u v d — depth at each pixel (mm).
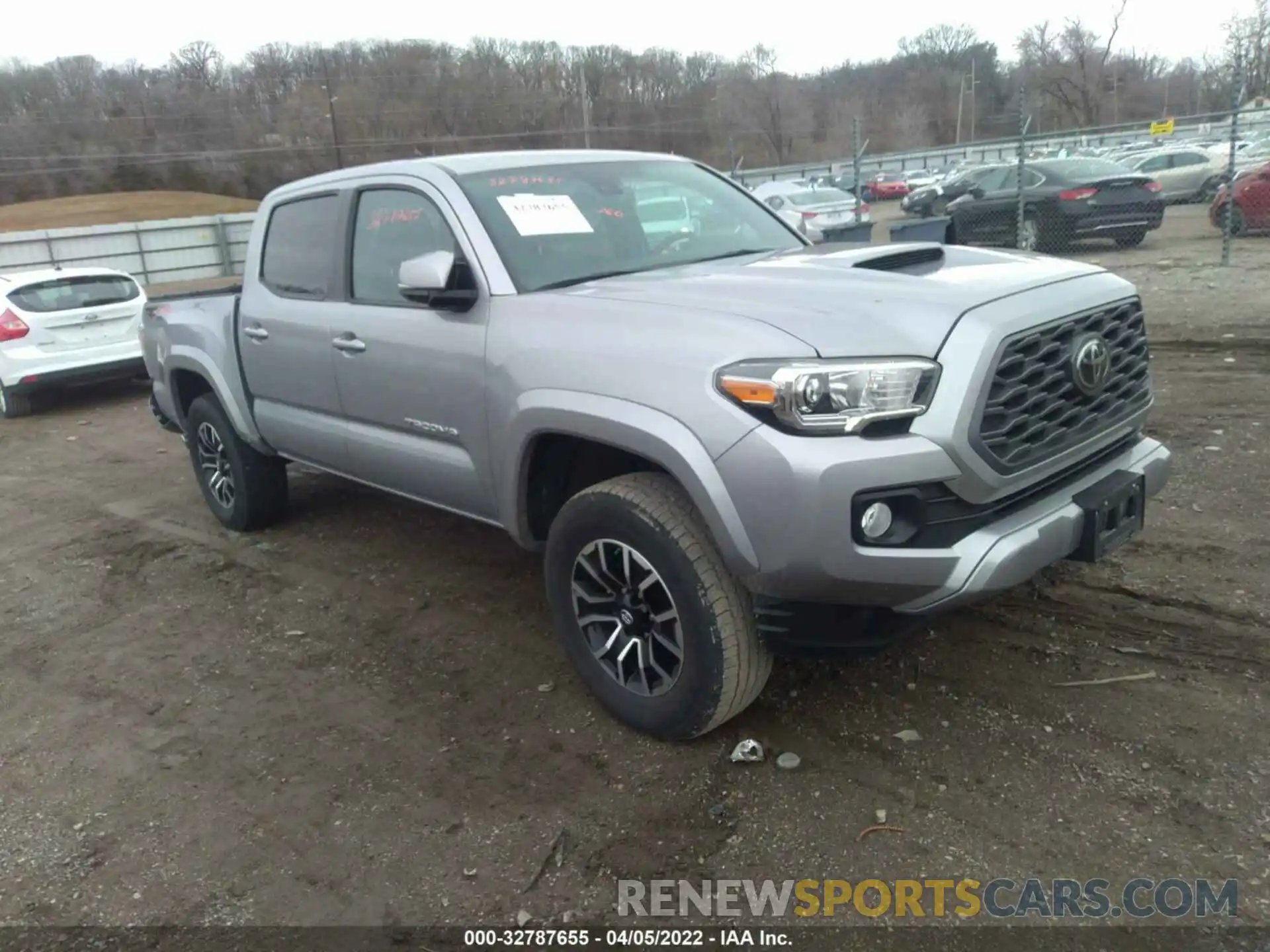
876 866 2742
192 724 3795
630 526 3111
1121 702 3359
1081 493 3127
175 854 3039
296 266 4715
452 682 3938
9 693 4168
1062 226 14297
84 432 9617
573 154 4418
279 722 3758
